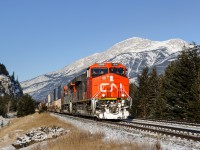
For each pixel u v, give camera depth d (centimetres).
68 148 1836
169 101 5431
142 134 2072
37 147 2255
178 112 5275
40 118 5400
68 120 4000
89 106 3666
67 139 2095
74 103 4844
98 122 3188
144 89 8238
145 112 8069
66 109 5859
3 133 5578
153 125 2705
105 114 3341
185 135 1831
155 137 1889
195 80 5088
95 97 3409
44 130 3372
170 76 5872
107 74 3456
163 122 3453
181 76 5319
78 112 4372
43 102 12706
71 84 4888
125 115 3406
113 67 3497
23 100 12862
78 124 3275
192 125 2961
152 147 1521
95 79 3447
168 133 1989
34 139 3058
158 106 6312
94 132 2339
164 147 1540
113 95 3422
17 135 4053
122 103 3428
